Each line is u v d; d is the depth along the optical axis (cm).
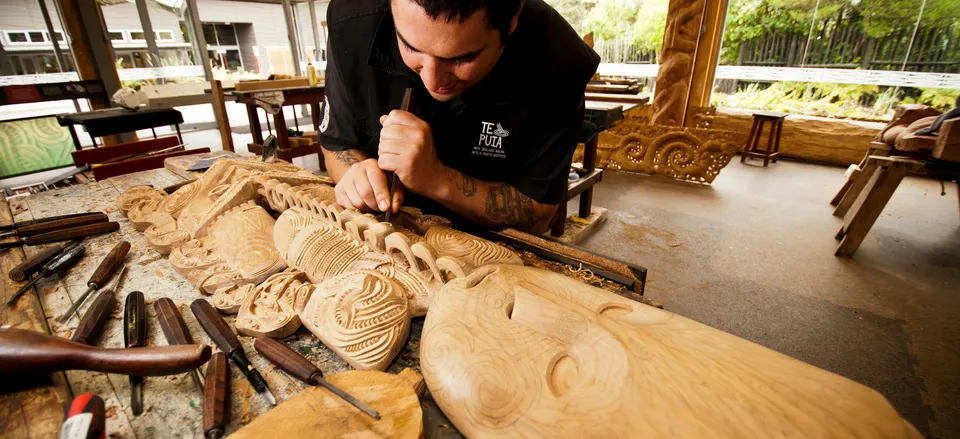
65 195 158
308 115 783
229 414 63
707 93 477
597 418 51
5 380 65
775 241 291
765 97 502
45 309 91
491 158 118
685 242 292
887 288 236
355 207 102
